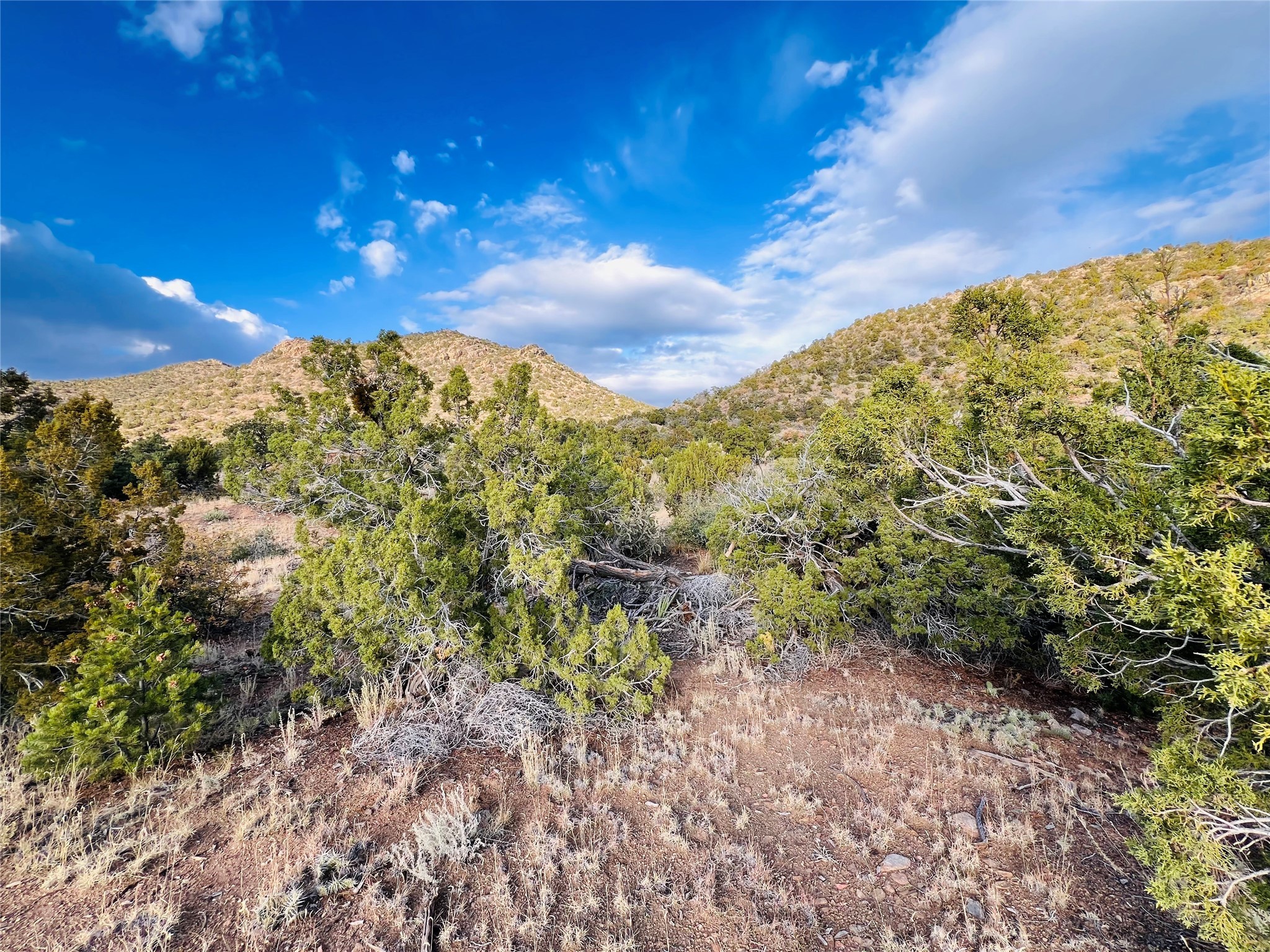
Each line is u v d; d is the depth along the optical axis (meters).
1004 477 4.63
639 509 10.04
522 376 6.77
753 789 3.89
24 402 10.81
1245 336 4.49
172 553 5.74
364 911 2.77
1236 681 1.98
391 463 6.71
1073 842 3.22
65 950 2.48
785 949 2.62
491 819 3.48
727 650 6.26
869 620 6.55
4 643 4.28
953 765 4.07
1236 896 2.12
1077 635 3.98
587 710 4.63
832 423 5.72
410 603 4.66
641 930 2.72
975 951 2.54
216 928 2.64
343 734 4.55
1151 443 3.76
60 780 3.58
